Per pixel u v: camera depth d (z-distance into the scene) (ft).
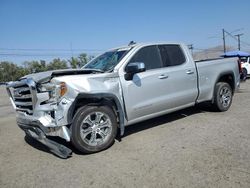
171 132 18.72
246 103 27.96
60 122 14.64
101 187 11.70
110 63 18.07
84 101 15.64
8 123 27.27
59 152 14.97
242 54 74.02
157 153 14.99
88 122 15.40
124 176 12.51
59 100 14.58
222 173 12.00
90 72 16.80
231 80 24.85
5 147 18.54
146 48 18.86
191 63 21.09
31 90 15.24
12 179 13.21
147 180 11.94
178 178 11.87
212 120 21.20
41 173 13.62
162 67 19.29
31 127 15.99
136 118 17.76
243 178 11.44
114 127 16.35
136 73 17.56
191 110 25.12
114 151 15.81
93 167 13.80
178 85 19.84
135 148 16.06
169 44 20.33
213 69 22.82
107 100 16.49
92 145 15.52
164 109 19.27
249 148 14.75
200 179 11.62
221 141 16.16
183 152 14.82
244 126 18.99
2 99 57.72
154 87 18.31
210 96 22.77
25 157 16.16
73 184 12.18
